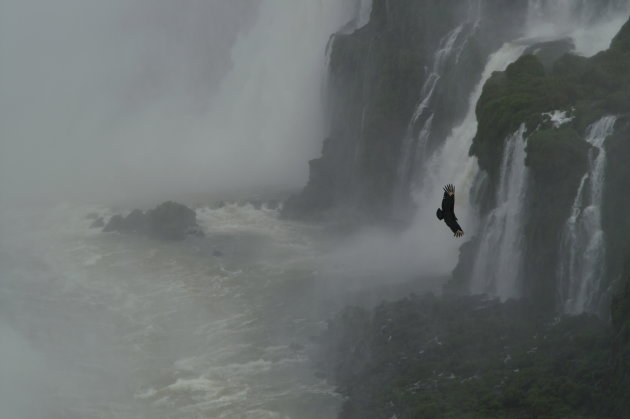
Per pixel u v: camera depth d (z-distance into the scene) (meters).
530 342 76.12
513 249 87.69
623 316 68.19
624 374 64.62
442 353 78.75
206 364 87.00
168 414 77.94
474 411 68.06
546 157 80.81
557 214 81.19
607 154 77.94
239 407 78.19
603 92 86.69
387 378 77.81
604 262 77.31
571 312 80.06
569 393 66.69
